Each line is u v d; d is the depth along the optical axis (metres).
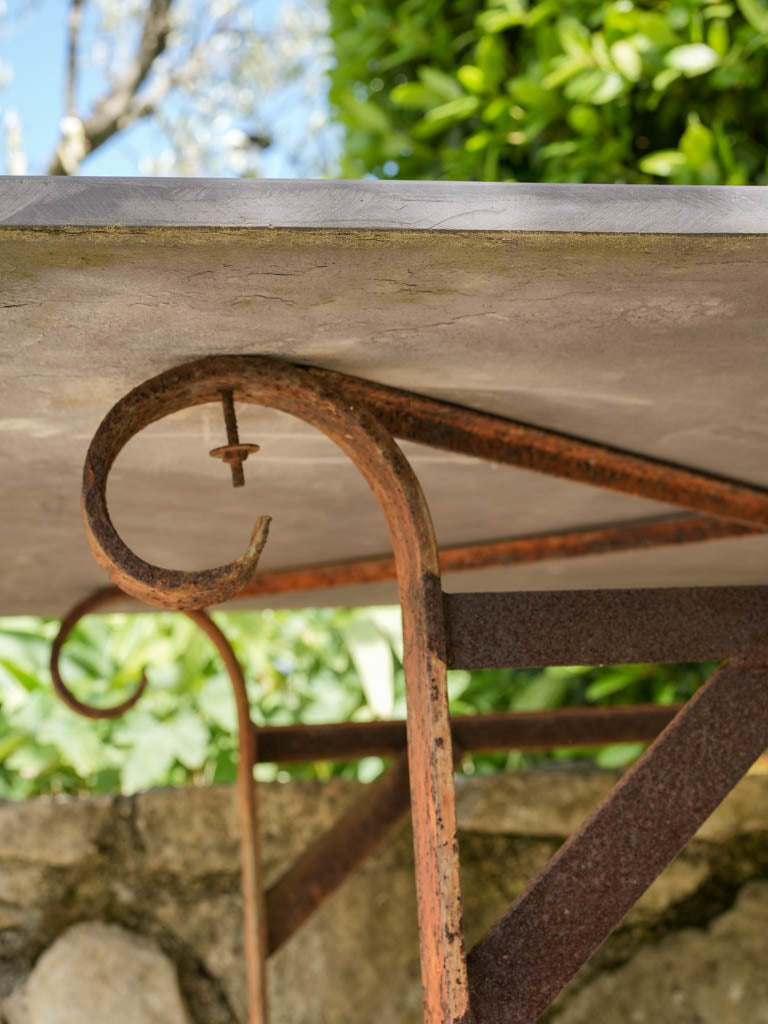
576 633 0.93
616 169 2.77
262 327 0.87
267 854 2.57
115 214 0.69
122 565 0.86
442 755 0.88
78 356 0.91
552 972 0.89
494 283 0.80
